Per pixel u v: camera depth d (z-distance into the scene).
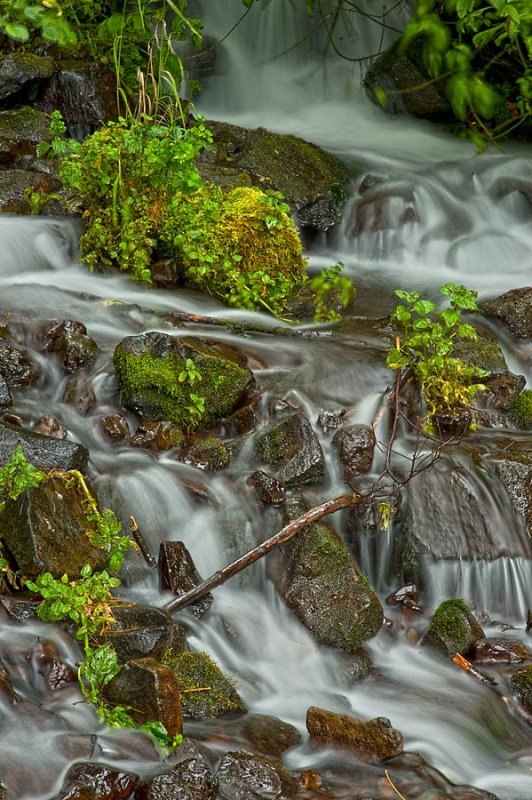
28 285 8.70
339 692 6.03
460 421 7.76
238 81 14.63
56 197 9.82
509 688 6.16
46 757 4.75
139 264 9.14
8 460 6.30
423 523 7.01
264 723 5.46
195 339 7.84
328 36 15.02
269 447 7.11
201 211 9.09
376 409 7.70
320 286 9.21
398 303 9.91
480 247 11.43
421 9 11.34
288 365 8.04
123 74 11.87
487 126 13.94
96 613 5.54
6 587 5.75
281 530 6.48
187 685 5.47
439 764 5.45
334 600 6.31
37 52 11.92
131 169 9.15
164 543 6.29
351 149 12.95
